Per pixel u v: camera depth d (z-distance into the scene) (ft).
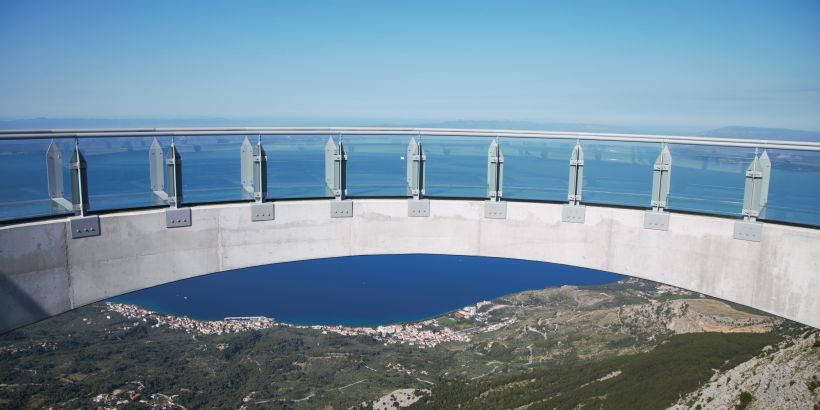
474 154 33.53
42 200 25.75
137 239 28.30
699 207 30.53
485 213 33.88
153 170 28.78
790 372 74.13
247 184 31.40
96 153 27.09
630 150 31.60
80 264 26.68
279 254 32.37
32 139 24.98
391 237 34.17
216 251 30.73
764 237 28.78
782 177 28.40
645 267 31.94
